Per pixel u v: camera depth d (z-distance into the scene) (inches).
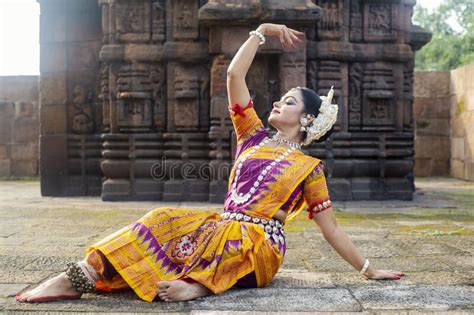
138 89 402.3
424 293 144.6
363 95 412.2
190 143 394.3
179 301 135.7
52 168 434.0
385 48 412.2
